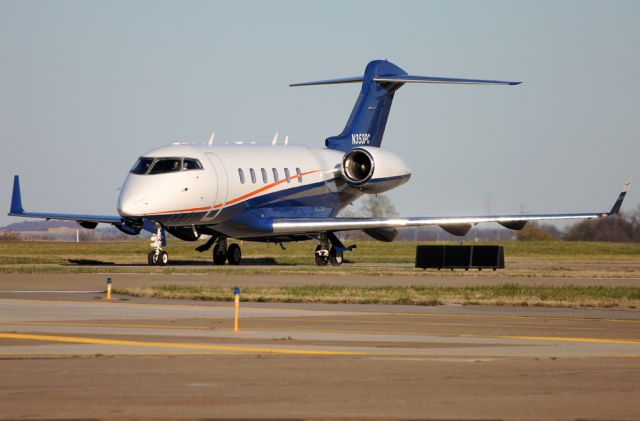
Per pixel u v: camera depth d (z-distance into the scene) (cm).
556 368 4972
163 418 3653
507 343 6100
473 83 16388
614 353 5619
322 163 17088
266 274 13038
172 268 14162
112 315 7600
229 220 15350
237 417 3691
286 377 4634
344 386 4403
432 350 5684
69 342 5872
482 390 4322
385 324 7219
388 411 3844
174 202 14300
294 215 16550
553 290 10488
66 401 3981
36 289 10156
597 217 15350
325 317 7681
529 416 3756
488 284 11725
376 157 16725
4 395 4100
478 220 15400
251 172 15625
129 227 15788
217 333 6462
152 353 5406
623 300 9588
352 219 15775
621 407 3950
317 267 15412
